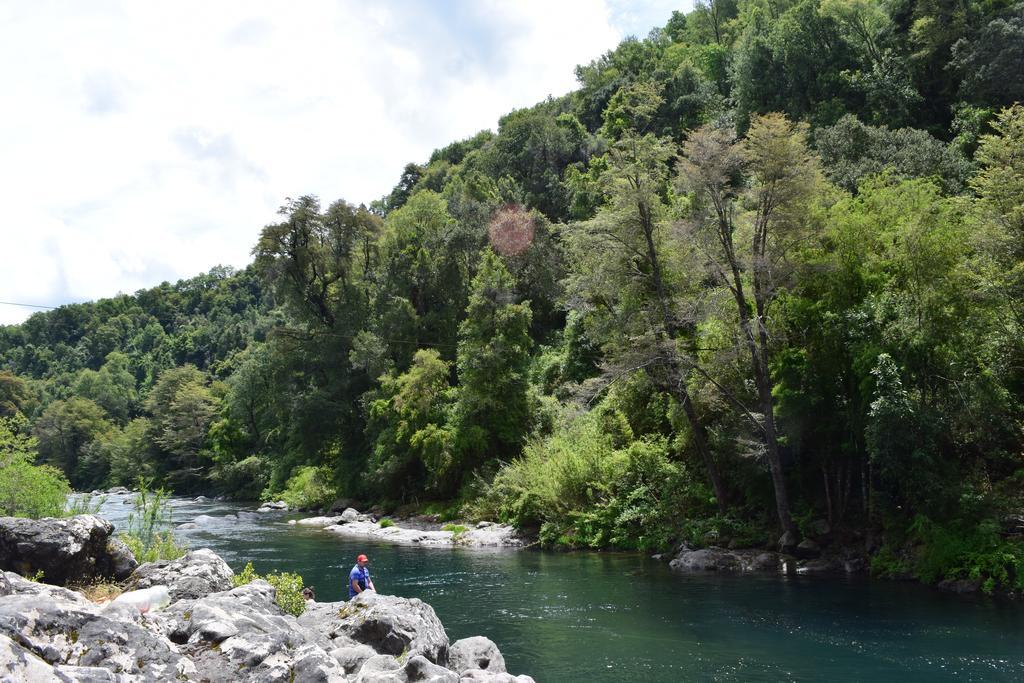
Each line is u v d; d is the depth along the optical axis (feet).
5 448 73.67
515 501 121.19
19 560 41.06
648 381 106.32
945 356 78.48
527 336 152.76
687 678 45.93
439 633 39.32
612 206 112.37
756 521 95.96
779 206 90.07
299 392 211.61
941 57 192.65
